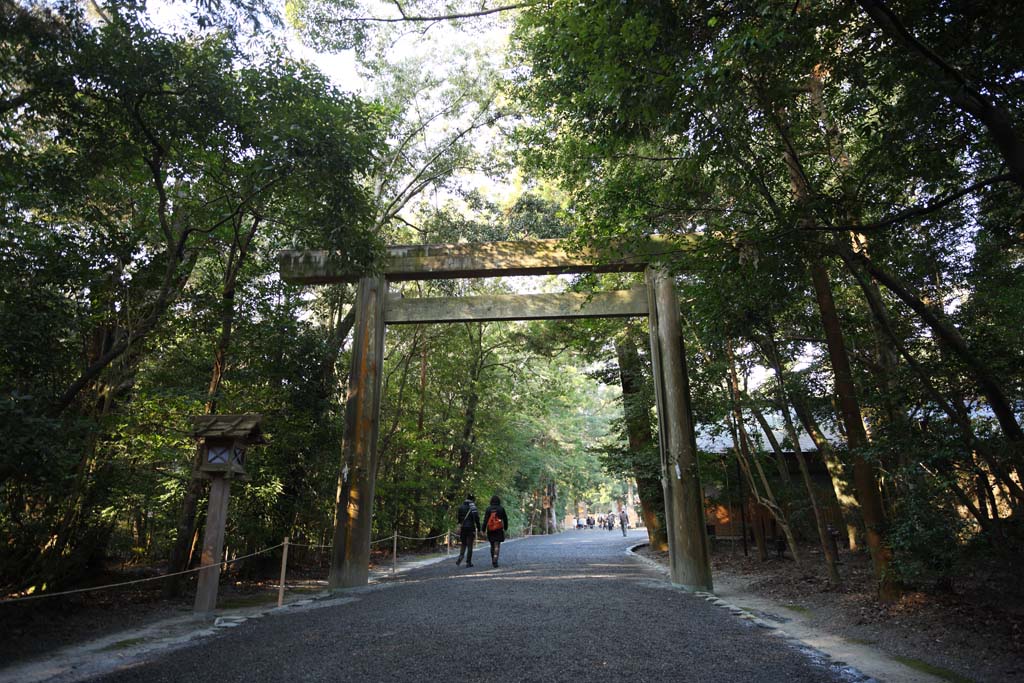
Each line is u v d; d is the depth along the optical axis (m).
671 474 9.79
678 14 5.91
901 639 5.64
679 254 7.98
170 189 9.41
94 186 8.81
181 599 8.79
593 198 8.08
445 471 21.08
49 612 7.12
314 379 11.38
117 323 8.61
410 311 11.00
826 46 5.89
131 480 9.02
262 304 10.42
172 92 7.34
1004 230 7.26
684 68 5.60
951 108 6.01
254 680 4.45
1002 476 6.36
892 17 4.92
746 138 6.89
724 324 8.98
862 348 9.94
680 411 9.84
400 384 19.42
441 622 6.40
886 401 7.61
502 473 25.45
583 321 15.11
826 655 5.13
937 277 8.52
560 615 6.67
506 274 10.95
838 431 11.55
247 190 8.58
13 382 7.26
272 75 7.90
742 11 5.78
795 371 11.68
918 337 8.52
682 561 9.36
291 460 11.44
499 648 5.20
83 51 6.81
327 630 6.22
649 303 10.55
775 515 11.31
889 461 8.16
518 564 13.12
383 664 4.78
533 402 23.95
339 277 10.96
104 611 7.63
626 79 5.99
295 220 9.16
